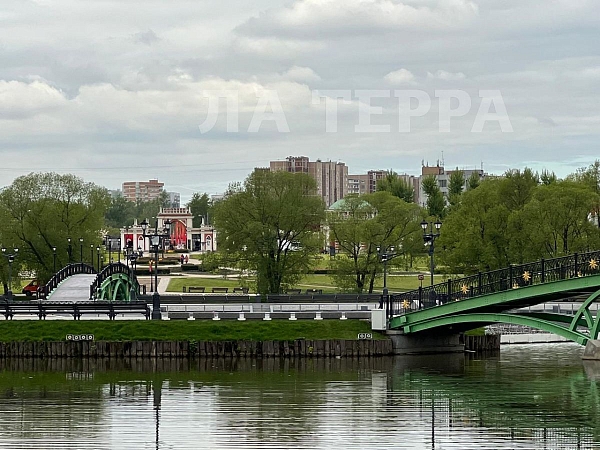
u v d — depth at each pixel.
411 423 69.62
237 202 156.00
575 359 104.75
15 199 173.88
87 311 110.19
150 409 74.81
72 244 175.00
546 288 92.00
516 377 90.81
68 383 87.75
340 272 162.00
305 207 155.25
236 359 104.38
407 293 107.06
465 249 151.00
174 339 105.94
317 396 80.44
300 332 107.75
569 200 146.62
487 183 164.25
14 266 169.88
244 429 67.75
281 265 155.50
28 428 68.19
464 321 100.88
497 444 63.53
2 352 104.38
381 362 102.06
